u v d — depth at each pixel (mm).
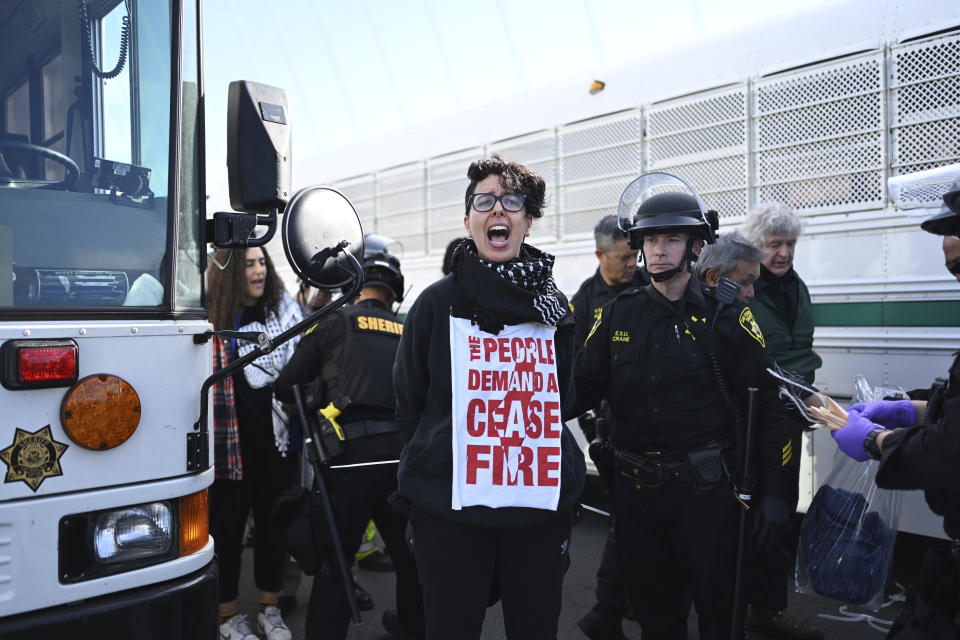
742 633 2557
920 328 3477
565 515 2193
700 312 2568
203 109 2191
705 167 4141
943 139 3332
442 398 2152
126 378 1881
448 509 2080
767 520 2494
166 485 1936
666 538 2662
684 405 2564
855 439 2096
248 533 5094
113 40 2010
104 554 1845
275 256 7383
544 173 4898
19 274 1846
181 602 1927
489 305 2137
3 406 1719
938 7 3338
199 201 2152
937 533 3455
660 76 4312
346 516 2986
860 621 3543
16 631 1714
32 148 1885
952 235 2053
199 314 2117
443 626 2109
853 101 3609
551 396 2160
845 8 3639
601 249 3531
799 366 3508
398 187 5828
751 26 3969
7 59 1874
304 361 3129
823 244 3756
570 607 3812
